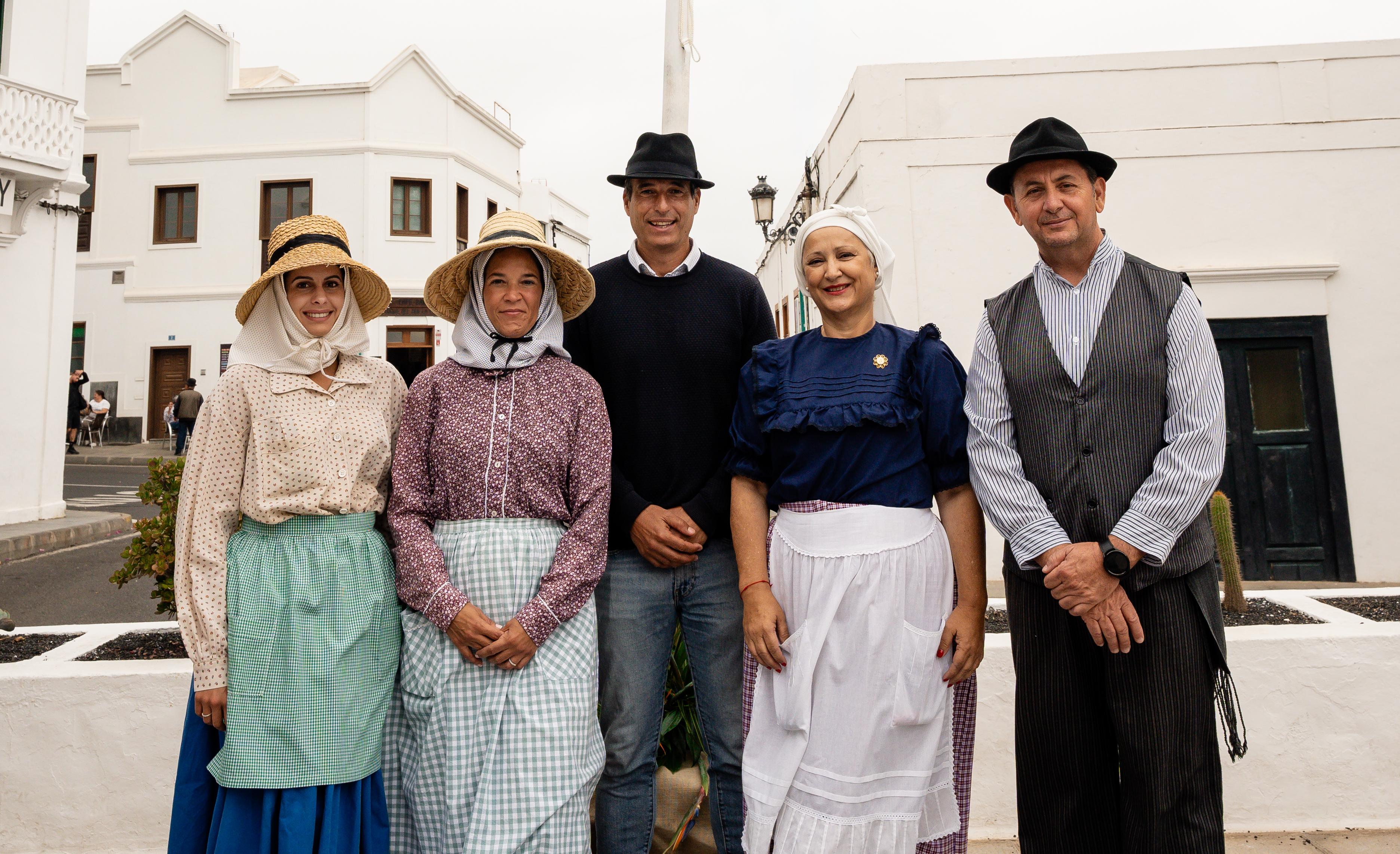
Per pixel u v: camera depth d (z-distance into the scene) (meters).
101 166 16.80
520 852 1.81
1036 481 1.88
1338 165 6.20
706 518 2.19
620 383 2.32
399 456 2.04
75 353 16.89
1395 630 2.64
